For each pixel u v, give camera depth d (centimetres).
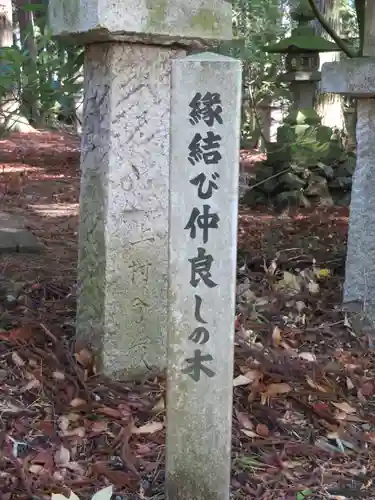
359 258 373
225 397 204
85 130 289
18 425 245
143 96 276
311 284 414
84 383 271
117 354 286
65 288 392
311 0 478
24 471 217
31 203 698
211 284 201
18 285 390
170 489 209
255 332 346
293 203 721
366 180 366
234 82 195
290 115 739
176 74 195
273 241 548
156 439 247
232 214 199
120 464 232
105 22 252
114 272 281
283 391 283
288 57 760
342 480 236
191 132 197
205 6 270
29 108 327
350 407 283
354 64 343
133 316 287
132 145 277
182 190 199
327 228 612
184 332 203
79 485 219
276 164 736
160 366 295
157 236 287
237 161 197
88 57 283
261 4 646
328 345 346
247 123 850
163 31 264
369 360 336
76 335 303
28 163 973
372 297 371
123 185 278
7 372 282
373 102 356
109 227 277
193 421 205
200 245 200
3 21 728
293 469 240
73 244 520
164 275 290
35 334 318
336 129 849
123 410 261
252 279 439
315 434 263
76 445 240
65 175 893
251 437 255
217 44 282
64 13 273
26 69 298
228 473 207
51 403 261
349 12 1073
